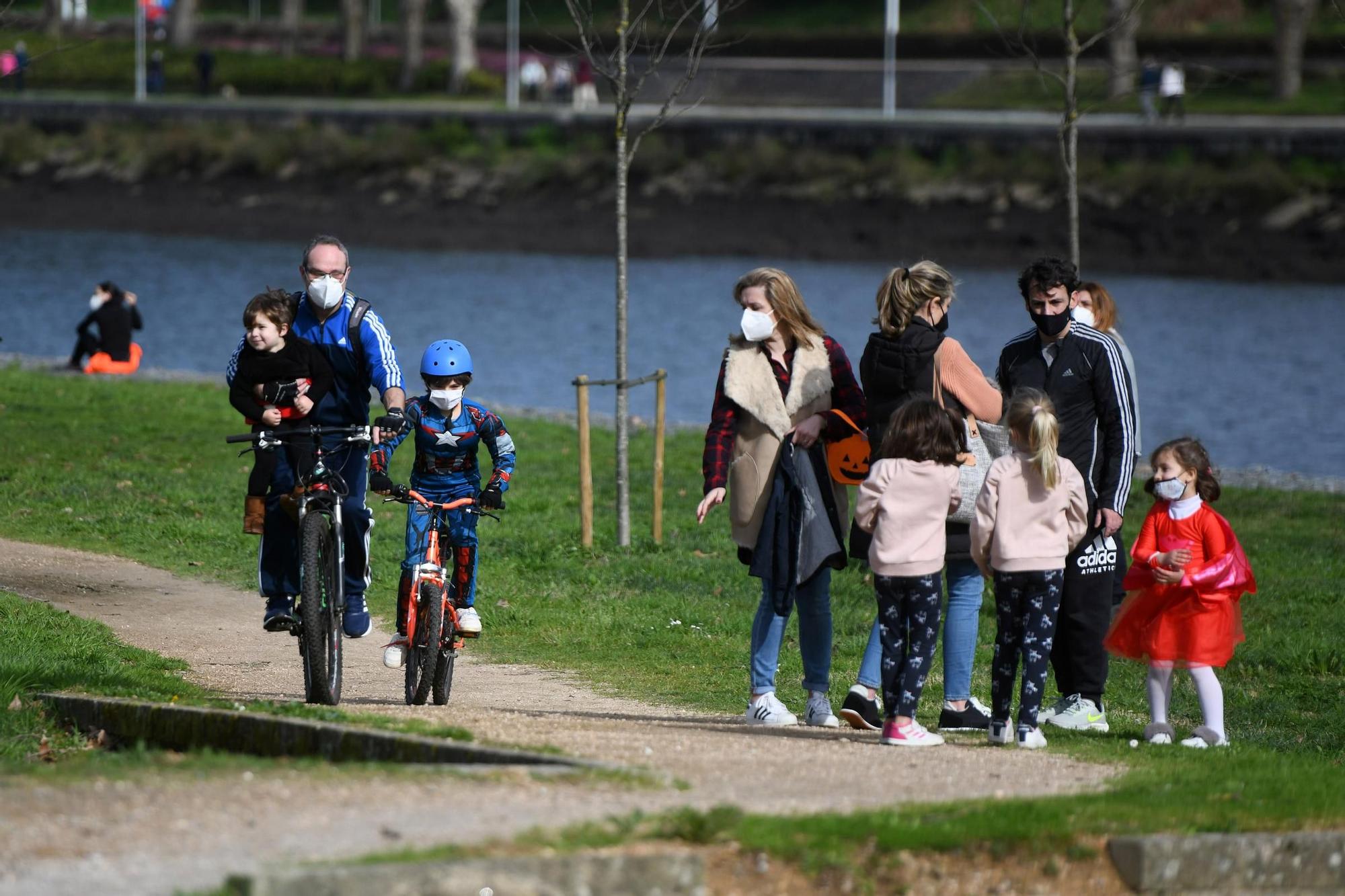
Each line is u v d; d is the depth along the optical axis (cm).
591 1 5828
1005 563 2917
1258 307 18388
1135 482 7425
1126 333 16338
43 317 17100
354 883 1777
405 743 2458
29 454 7375
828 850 2005
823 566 3173
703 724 3284
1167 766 2709
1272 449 10788
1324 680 4306
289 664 3994
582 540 5759
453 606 3353
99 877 1816
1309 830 2241
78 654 3772
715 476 3122
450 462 3266
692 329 17112
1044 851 2077
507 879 1836
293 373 3112
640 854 1917
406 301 19125
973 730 3192
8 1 6762
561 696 3788
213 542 5759
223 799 2125
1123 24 7006
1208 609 3158
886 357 3123
